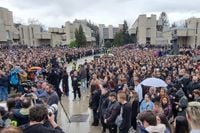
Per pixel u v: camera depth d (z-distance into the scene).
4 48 60.91
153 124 4.54
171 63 21.28
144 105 8.77
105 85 11.35
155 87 9.90
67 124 11.45
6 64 21.06
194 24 71.56
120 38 96.06
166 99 8.94
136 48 66.38
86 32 114.44
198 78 11.66
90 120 11.98
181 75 13.39
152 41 87.81
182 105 8.18
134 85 11.76
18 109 5.73
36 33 86.81
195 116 3.52
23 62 24.86
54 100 8.69
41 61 28.72
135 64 20.12
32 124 4.23
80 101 16.12
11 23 85.19
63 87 17.83
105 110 8.85
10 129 2.90
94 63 24.30
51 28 93.00
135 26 102.94
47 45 88.56
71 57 45.19
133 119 8.86
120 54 40.50
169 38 77.25
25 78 16.02
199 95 9.30
